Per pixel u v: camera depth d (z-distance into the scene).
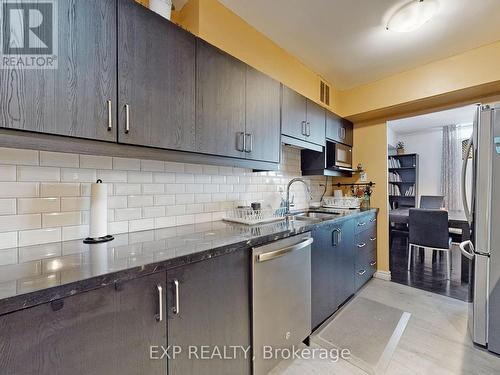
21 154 1.10
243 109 1.70
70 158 1.25
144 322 0.88
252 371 1.34
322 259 1.95
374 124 3.19
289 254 1.57
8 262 0.88
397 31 2.00
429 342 1.78
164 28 1.25
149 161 1.56
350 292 2.41
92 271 0.79
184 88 1.34
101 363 0.78
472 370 1.49
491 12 1.78
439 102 2.64
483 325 1.69
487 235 1.67
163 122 1.24
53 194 1.19
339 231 2.21
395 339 1.82
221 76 1.55
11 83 0.83
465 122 5.12
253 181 2.31
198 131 1.41
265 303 1.40
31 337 0.65
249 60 1.93
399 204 5.92
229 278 1.21
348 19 1.88
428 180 5.78
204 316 1.09
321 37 2.11
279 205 2.56
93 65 1.00
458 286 2.81
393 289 2.74
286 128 2.13
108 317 0.79
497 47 2.12
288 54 2.33
